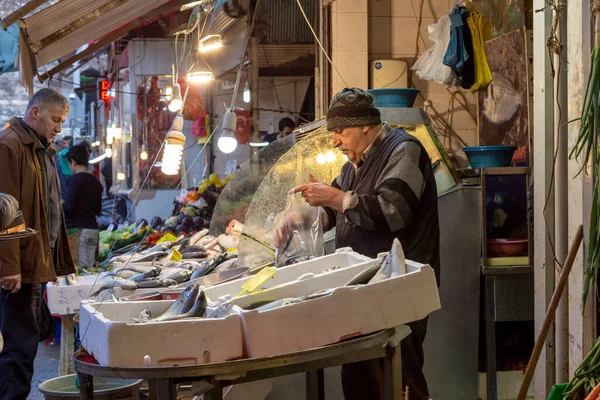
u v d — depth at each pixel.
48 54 6.40
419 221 3.45
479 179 4.56
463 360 4.38
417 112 4.54
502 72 5.54
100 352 2.39
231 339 2.39
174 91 4.20
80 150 7.74
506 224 4.64
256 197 4.23
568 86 3.37
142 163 12.58
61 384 3.75
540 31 3.59
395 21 6.25
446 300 4.37
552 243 3.42
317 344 2.48
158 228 8.10
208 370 2.30
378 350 2.62
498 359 4.62
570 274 3.37
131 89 12.62
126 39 12.82
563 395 2.86
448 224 4.37
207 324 2.36
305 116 11.33
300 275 3.16
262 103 12.09
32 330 4.05
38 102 4.13
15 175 3.95
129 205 13.44
